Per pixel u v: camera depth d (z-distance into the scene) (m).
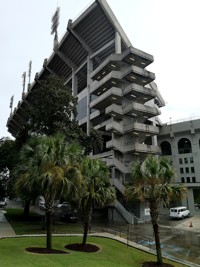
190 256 17.62
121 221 36.84
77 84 61.59
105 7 45.25
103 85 45.91
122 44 49.50
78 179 15.48
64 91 30.89
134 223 35.06
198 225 33.72
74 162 16.48
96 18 47.91
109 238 22.09
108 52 51.25
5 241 17.86
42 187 14.34
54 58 60.47
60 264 11.82
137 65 45.00
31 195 21.00
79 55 56.97
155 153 42.06
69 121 31.20
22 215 37.72
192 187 49.09
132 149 40.09
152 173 15.06
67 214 33.78
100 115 47.94
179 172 56.53
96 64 56.25
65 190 15.02
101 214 42.44
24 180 15.62
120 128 42.12
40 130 29.94
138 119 45.22
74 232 24.55
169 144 59.94
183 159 56.81
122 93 43.09
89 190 17.47
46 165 15.02
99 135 34.09
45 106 29.55
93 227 29.39
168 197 14.81
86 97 52.94
